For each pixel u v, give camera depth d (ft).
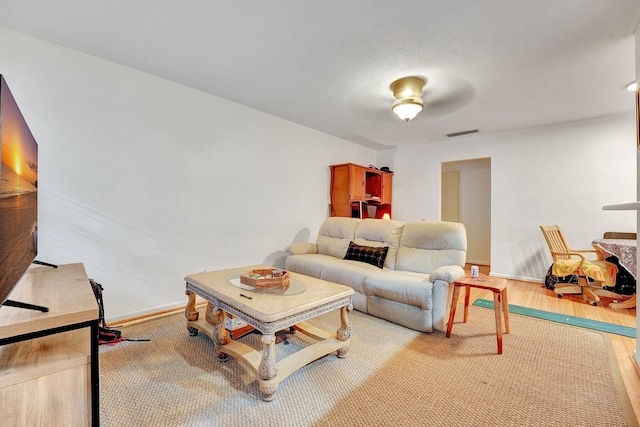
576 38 6.59
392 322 8.71
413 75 8.54
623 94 9.73
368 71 8.38
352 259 10.94
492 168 14.94
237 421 4.62
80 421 3.61
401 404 5.06
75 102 7.63
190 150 9.93
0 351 3.75
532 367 6.25
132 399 5.10
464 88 9.33
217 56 7.75
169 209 9.46
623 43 6.74
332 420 4.67
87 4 5.80
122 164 8.46
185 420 4.62
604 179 12.23
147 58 7.94
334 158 15.93
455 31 6.43
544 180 13.55
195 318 7.61
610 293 10.46
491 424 4.60
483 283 7.45
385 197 17.90
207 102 10.33
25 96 6.93
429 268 9.31
